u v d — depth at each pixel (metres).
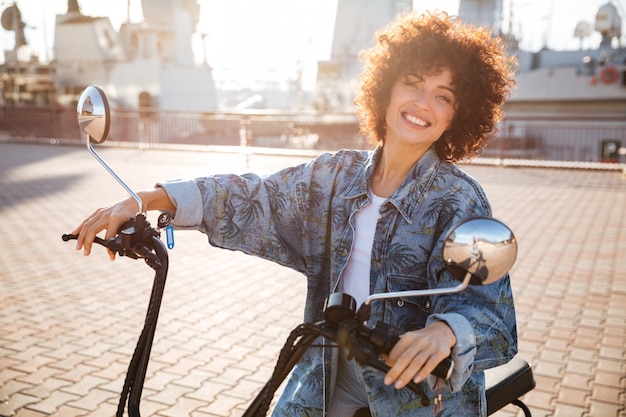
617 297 6.18
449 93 1.91
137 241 1.80
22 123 23.62
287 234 2.12
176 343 4.95
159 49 32.22
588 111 26.72
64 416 3.78
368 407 2.06
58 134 23.08
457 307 1.70
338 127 21.69
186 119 21.55
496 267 1.41
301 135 22.20
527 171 16.53
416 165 1.94
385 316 1.90
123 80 31.72
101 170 15.82
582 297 6.18
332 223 2.05
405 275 1.88
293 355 1.60
